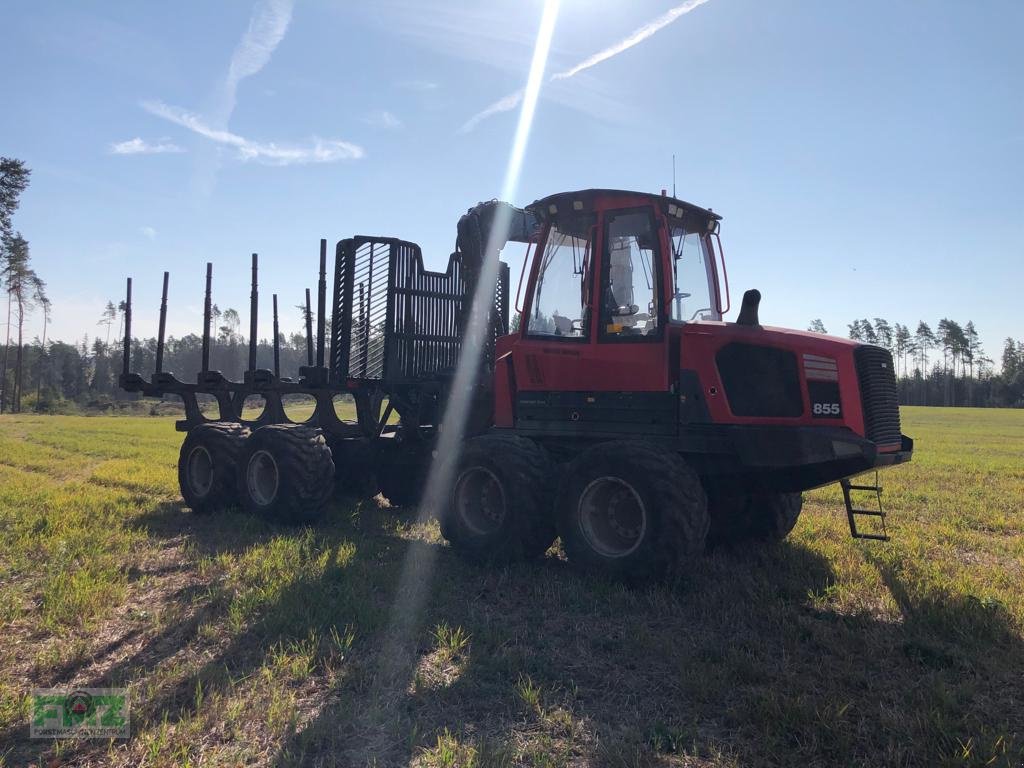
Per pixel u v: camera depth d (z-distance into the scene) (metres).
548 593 5.41
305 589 5.29
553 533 6.23
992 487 11.91
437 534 7.59
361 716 3.54
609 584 5.54
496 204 8.15
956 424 44.50
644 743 3.31
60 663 4.12
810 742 3.25
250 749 3.23
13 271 59.62
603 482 5.71
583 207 6.44
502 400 6.93
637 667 4.15
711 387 5.70
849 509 6.35
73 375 95.69
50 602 4.99
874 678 3.91
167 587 5.55
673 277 6.14
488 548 6.20
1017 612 4.86
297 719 3.42
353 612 4.85
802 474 5.63
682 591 5.41
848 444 5.17
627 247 6.25
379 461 8.95
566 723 3.46
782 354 5.50
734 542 6.94
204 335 9.71
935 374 111.06
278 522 7.86
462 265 8.30
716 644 4.40
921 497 10.67
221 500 8.55
